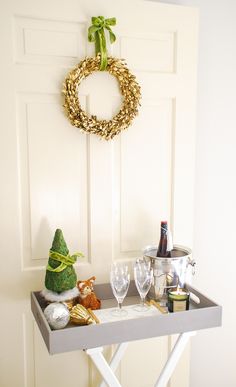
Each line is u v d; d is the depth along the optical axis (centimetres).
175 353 135
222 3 174
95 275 159
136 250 165
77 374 162
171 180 167
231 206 188
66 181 152
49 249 152
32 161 147
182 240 171
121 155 158
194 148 168
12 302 150
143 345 170
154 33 157
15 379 154
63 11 143
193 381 195
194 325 131
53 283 136
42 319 123
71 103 144
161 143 163
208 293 190
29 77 142
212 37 174
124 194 161
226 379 202
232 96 181
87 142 153
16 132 144
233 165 185
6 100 141
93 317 130
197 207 181
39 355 156
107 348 166
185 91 163
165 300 146
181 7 158
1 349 151
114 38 145
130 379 170
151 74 157
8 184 144
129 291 160
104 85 151
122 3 150
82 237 157
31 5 139
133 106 151
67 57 146
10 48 139
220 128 181
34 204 149
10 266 148
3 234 146
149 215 165
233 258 192
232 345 200
